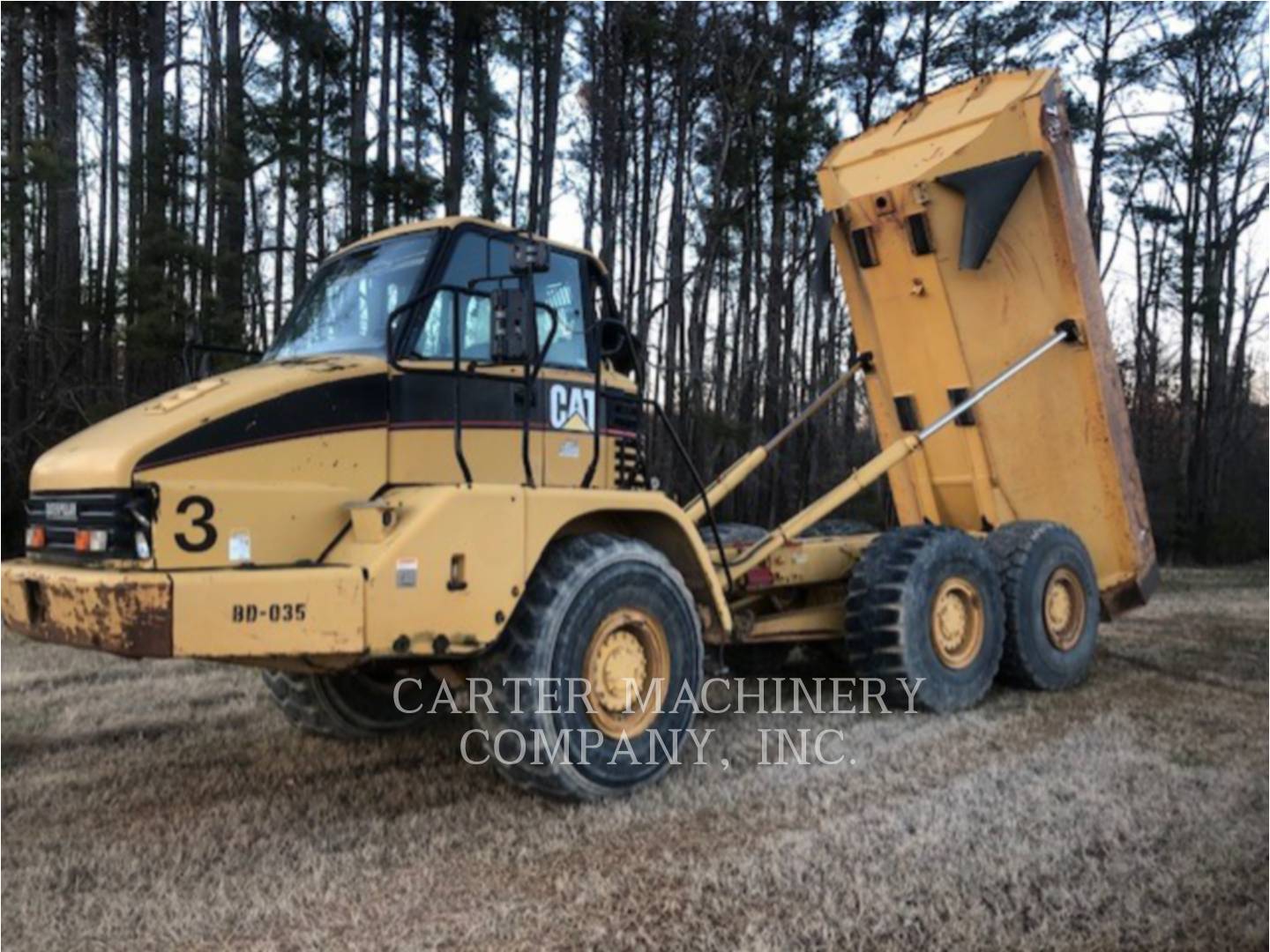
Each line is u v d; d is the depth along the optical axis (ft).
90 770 14.20
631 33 56.08
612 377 15.67
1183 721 16.90
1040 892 9.82
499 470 13.58
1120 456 21.02
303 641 10.64
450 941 8.95
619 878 10.21
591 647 12.76
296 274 49.88
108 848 11.21
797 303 74.84
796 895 9.78
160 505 10.57
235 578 10.34
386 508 11.48
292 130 47.24
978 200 18.66
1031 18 63.87
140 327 38.50
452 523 11.70
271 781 13.76
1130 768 13.96
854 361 22.21
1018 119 18.85
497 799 12.93
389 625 11.19
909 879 10.07
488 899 9.81
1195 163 78.43
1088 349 20.08
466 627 11.73
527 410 12.65
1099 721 16.80
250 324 47.11
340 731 15.67
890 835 11.32
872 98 62.85
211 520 10.91
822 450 62.59
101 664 21.53
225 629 10.24
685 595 13.99
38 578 11.10
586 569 12.69
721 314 70.59
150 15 48.39
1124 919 9.29
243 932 9.20
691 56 55.47
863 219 20.26
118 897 9.91
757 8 53.52
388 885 10.16
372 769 14.37
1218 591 38.50
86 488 10.96
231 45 48.32
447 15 59.06
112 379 44.29
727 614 15.21
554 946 8.82
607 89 56.85
